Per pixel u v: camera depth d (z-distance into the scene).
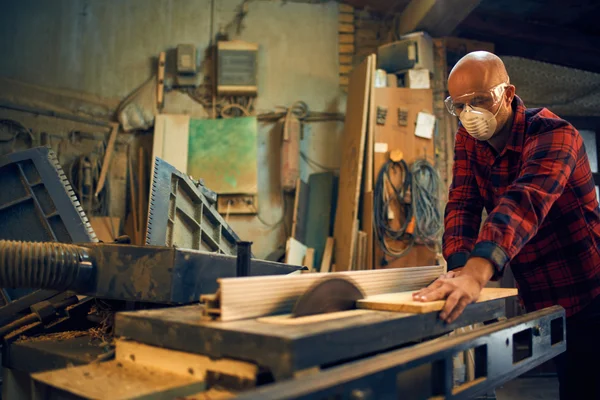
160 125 4.71
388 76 4.67
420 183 4.41
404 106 4.58
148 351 1.04
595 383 1.73
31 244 1.30
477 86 1.57
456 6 4.31
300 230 4.74
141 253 1.33
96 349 1.33
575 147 1.48
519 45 5.36
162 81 4.83
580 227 1.67
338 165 5.00
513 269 1.85
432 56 4.86
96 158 4.61
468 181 1.88
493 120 1.60
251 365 0.87
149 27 4.95
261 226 4.82
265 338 0.84
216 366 0.92
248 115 4.93
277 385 0.72
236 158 4.73
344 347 0.89
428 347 0.97
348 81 5.08
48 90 4.64
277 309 1.05
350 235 4.30
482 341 1.09
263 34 5.07
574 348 1.75
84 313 1.71
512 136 1.64
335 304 1.12
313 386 0.72
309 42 5.12
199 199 2.25
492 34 5.27
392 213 4.37
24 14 4.66
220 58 4.86
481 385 1.07
